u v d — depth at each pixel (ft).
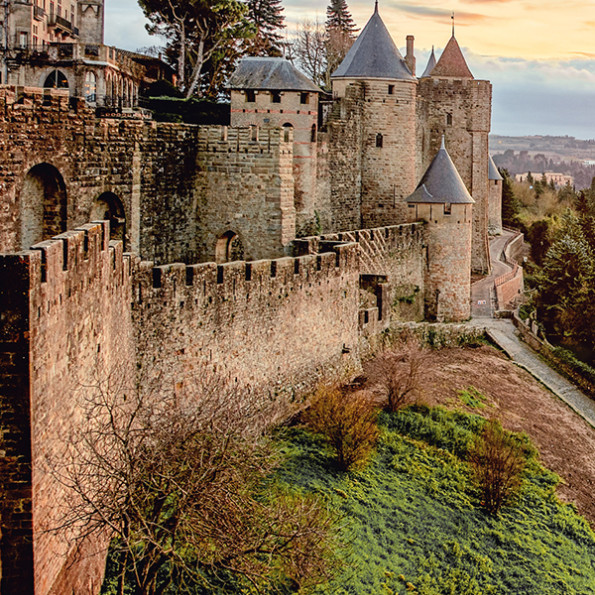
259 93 197.57
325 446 127.95
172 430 85.10
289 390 137.49
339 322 154.92
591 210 414.62
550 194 574.97
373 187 239.30
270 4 323.57
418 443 139.13
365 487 120.26
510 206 472.85
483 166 300.20
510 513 125.29
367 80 234.79
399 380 156.97
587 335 262.26
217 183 160.25
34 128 111.55
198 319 112.78
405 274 222.89
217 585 85.25
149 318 104.27
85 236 74.84
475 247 306.35
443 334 211.20
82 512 69.46
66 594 68.13
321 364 148.66
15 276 58.34
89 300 76.48
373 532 109.81
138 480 72.23
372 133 237.04
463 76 299.79
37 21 274.16
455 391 170.81
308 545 83.20
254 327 126.31
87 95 225.76
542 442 158.61
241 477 82.33
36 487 61.00
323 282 146.82
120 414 86.33
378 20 240.94
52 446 64.85
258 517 84.48
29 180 114.52
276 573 89.20
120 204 136.26
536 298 297.94
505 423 162.50
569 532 123.75
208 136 158.81
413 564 105.40
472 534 116.06
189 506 73.41
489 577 107.04
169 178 151.12
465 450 137.90
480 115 296.51
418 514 117.19
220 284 116.88
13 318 58.65
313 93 200.75
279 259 132.67
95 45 234.99
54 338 64.90
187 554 83.51
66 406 68.64
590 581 110.83
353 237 187.52
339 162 224.53
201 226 161.99
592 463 155.33
